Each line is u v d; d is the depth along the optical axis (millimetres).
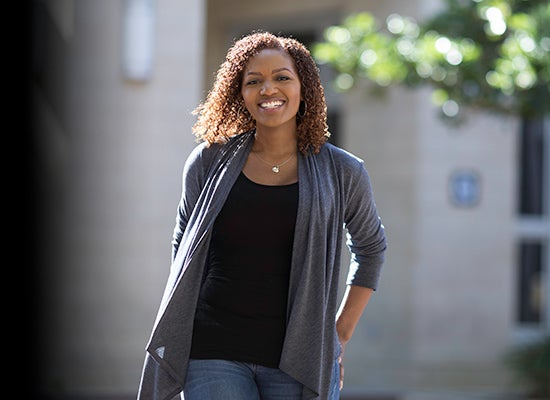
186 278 4641
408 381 14430
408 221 14680
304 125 4828
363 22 11906
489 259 14727
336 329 5070
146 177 13523
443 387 14438
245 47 4871
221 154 4840
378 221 5027
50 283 12547
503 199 14781
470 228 14688
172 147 13578
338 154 4871
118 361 13344
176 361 4641
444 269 14617
